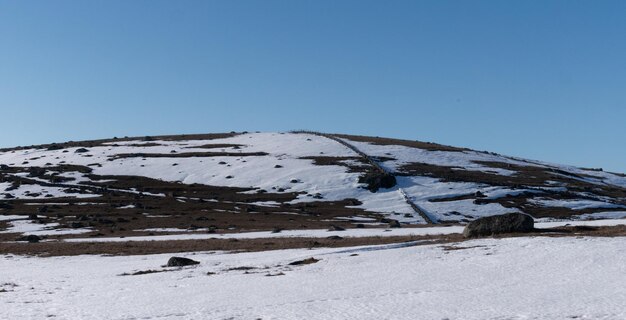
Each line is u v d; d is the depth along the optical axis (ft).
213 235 262.06
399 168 516.73
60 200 420.36
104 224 322.96
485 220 179.01
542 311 71.87
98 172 523.70
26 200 420.36
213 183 489.67
